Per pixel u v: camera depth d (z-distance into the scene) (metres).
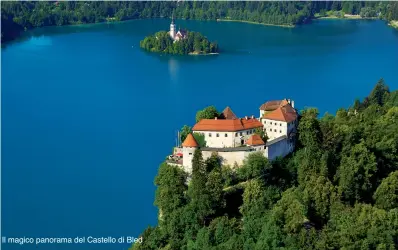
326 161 196.88
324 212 179.25
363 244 158.25
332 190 182.62
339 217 171.25
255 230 170.75
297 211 171.00
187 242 177.88
